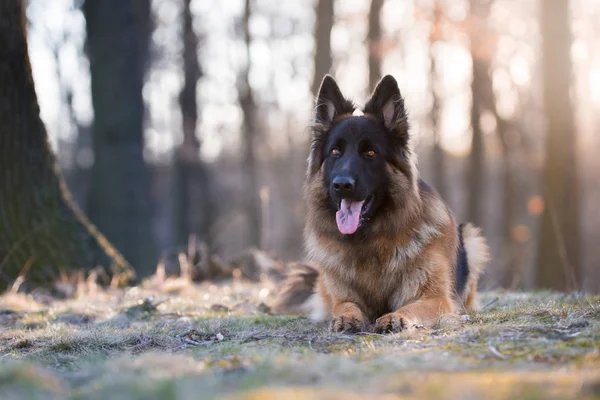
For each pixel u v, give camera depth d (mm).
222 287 10336
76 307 7832
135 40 18391
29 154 9594
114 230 18062
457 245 7012
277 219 37875
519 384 3094
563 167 15055
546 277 15078
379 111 6672
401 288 6410
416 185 6492
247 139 28375
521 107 25906
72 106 32438
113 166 18078
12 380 3217
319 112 6969
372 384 3146
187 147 26531
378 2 21516
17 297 8383
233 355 4375
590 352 3830
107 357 4715
